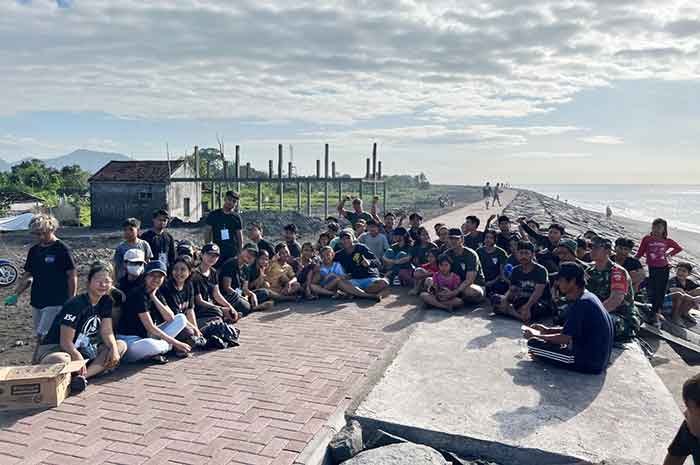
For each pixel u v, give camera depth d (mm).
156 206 33688
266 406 4973
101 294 5621
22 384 4867
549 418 4680
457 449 4383
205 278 7875
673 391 6430
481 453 4309
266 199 55875
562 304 7770
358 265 10062
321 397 5188
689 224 53594
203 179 34156
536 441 4266
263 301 9234
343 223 30656
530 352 6105
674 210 88375
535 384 5469
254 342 7102
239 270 8859
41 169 62312
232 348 6836
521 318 8062
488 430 4453
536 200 66625
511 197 70625
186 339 6734
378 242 11648
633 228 43312
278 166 34750
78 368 5270
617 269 6980
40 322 6117
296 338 7281
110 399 5145
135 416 4750
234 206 9305
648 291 10398
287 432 4445
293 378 5715
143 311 6289
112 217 34250
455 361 6188
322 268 10078
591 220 42625
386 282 9867
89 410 4883
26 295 13516
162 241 8102
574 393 5238
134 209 34000
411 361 6191
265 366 6109
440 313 8688
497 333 7406
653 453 4086
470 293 8914
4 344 8914
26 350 8516
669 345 8391
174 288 6820
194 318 7141
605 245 7172
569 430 4453
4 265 14914
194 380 5660
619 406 4938
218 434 4406
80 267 17781
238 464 3930
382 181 37156
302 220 30766
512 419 4660
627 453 4086
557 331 6324
